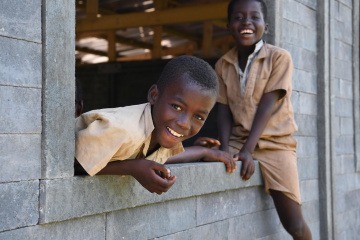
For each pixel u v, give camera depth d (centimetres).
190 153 292
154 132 215
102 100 664
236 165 312
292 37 397
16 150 190
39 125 198
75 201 210
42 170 199
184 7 720
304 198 405
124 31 880
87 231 220
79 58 1019
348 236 480
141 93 644
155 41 770
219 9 703
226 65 354
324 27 436
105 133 202
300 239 347
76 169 221
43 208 198
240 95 344
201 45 963
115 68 651
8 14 188
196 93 202
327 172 432
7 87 187
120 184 230
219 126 350
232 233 321
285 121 342
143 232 250
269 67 336
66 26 206
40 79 199
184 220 278
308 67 420
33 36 196
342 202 468
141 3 773
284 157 341
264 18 346
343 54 482
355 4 504
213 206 303
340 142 468
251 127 332
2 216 186
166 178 210
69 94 208
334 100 448
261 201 353
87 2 728
